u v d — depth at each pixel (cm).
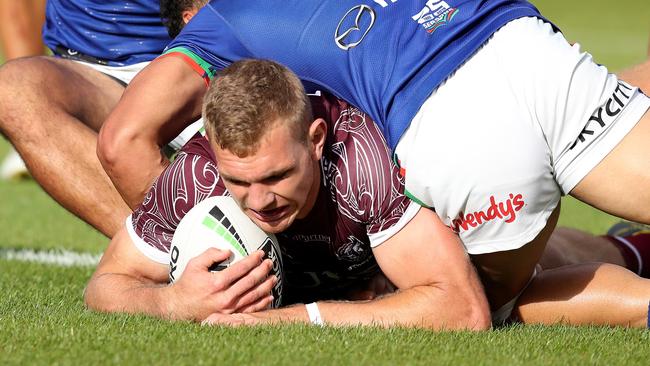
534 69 1705
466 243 1747
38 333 1531
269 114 1505
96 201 2341
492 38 1752
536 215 1734
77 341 1483
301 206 1612
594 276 1898
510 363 1423
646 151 1711
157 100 1970
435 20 1781
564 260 2203
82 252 2889
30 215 3597
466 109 1673
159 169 2005
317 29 1844
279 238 1748
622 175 1714
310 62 1836
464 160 1656
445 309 1661
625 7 13338
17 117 2355
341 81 1792
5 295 2023
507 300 1911
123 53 2614
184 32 2023
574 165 1720
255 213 1598
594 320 1870
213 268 1662
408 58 1742
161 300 1680
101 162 2034
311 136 1584
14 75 2394
